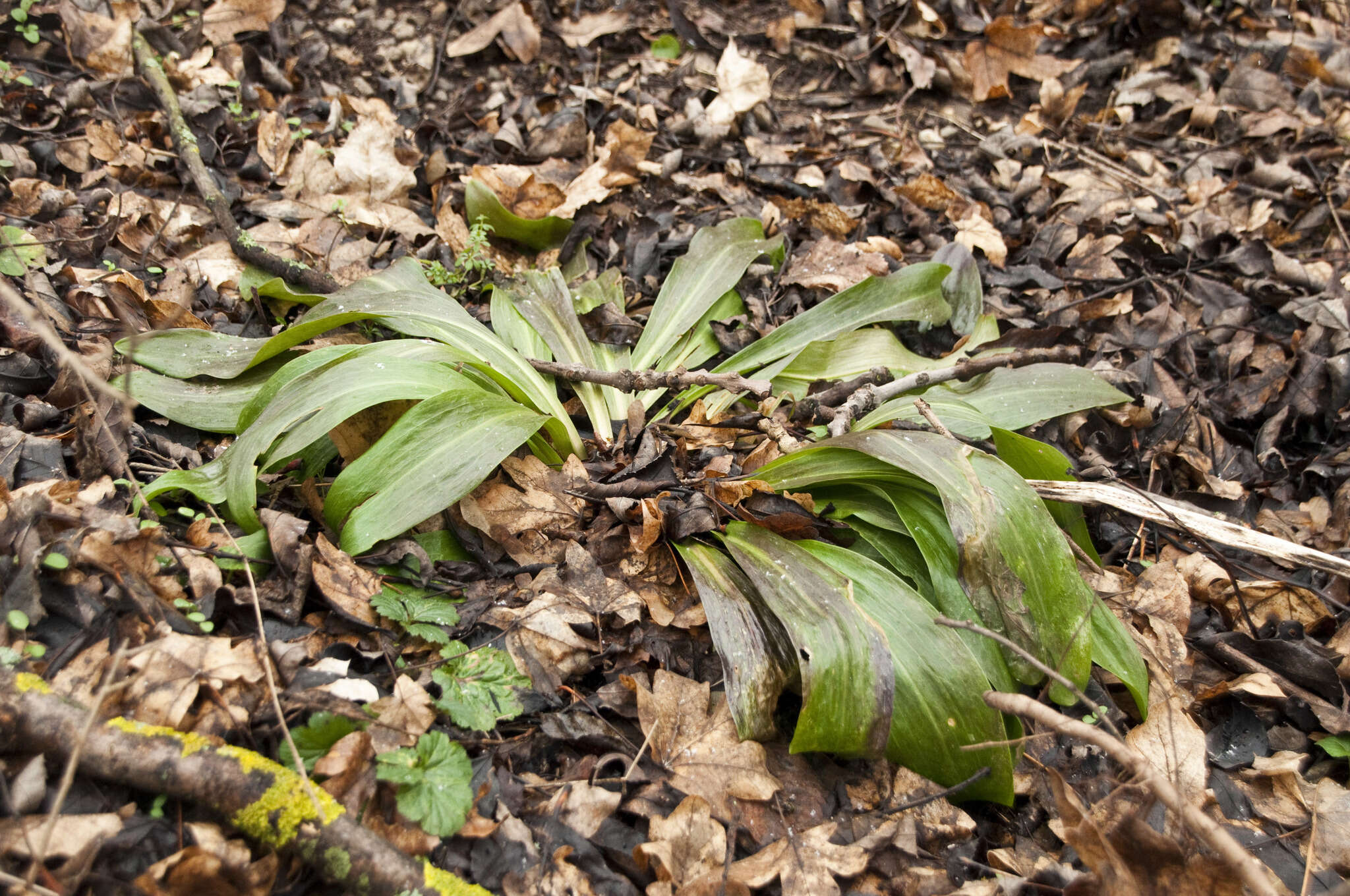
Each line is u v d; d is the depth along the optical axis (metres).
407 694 1.68
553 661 1.91
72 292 2.35
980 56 4.26
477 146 3.50
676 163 3.54
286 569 1.81
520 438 2.05
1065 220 3.67
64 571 1.64
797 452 2.23
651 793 1.75
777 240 3.19
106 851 1.34
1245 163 4.04
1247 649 2.29
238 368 2.26
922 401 2.23
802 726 1.73
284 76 3.45
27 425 2.01
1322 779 2.07
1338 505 2.74
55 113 2.93
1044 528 1.96
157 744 1.38
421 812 1.51
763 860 1.68
